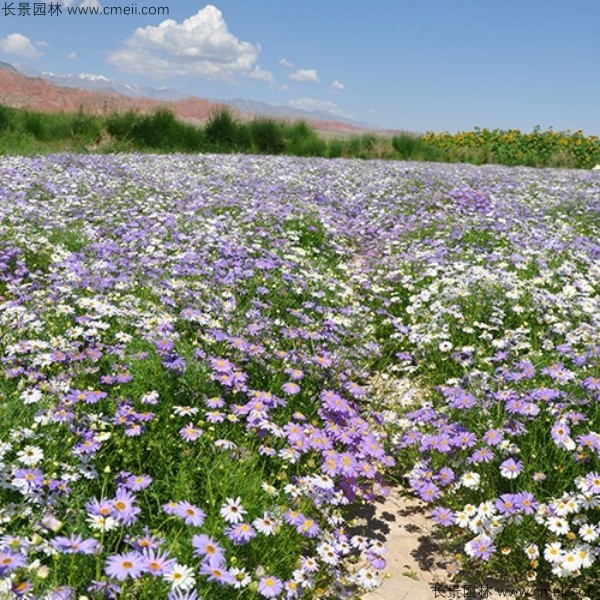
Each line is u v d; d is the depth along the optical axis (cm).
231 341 436
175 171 1316
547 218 1031
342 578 303
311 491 333
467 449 384
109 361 417
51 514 267
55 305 485
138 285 568
